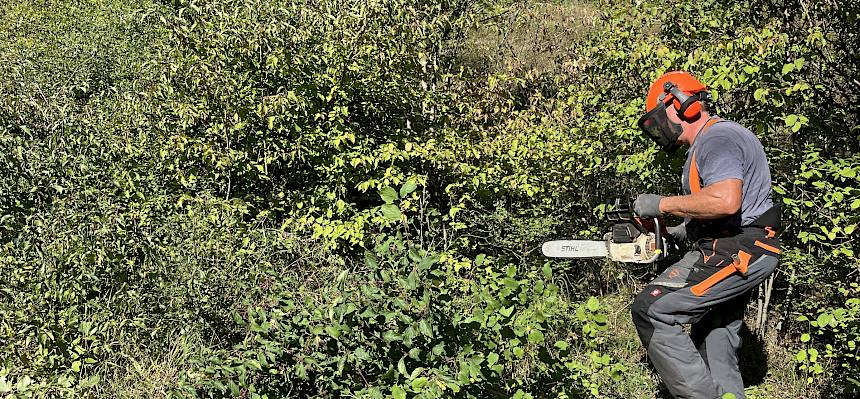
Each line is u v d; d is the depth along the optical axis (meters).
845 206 3.58
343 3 5.79
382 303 2.71
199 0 5.79
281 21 5.59
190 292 4.02
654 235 3.04
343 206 5.11
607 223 5.38
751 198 2.97
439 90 6.27
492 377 2.70
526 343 2.92
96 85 8.54
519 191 5.24
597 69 5.17
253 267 4.24
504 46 7.78
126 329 3.84
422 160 5.33
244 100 5.39
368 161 5.11
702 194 2.87
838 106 4.38
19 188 4.66
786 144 4.79
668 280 3.07
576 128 5.00
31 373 3.29
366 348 2.82
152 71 7.51
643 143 4.37
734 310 3.28
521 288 2.82
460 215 5.42
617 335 4.38
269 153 5.42
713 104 4.17
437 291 2.73
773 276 4.22
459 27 6.90
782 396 3.93
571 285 5.07
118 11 10.70
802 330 4.20
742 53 3.98
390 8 5.78
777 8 4.54
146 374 3.60
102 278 4.02
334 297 3.10
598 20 5.82
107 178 5.19
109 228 4.10
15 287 3.75
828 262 3.84
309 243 4.96
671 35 4.78
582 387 3.25
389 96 5.85
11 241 4.15
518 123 5.53
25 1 11.47
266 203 5.71
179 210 5.06
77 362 3.34
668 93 3.11
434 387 2.47
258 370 2.99
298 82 5.49
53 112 5.54
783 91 3.87
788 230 4.33
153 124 5.86
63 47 9.53
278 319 3.11
